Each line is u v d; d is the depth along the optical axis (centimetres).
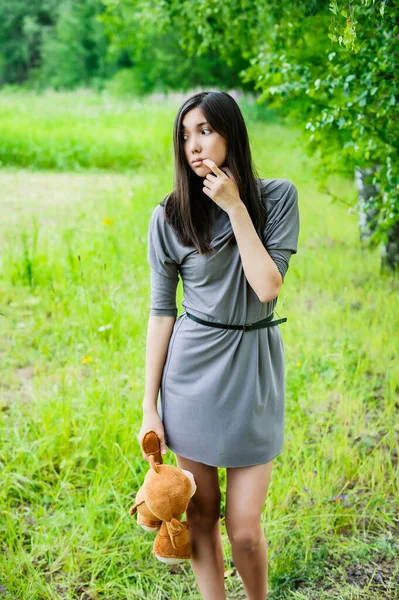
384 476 319
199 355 207
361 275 623
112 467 314
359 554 268
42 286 570
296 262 644
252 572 214
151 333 219
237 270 203
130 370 399
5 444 327
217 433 207
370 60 380
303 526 279
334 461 323
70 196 984
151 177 995
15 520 284
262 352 208
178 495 200
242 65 1953
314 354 432
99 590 251
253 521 208
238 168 201
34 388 393
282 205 207
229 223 205
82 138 1413
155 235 211
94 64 3950
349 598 246
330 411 379
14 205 902
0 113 1917
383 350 448
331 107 457
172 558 206
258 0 492
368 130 418
